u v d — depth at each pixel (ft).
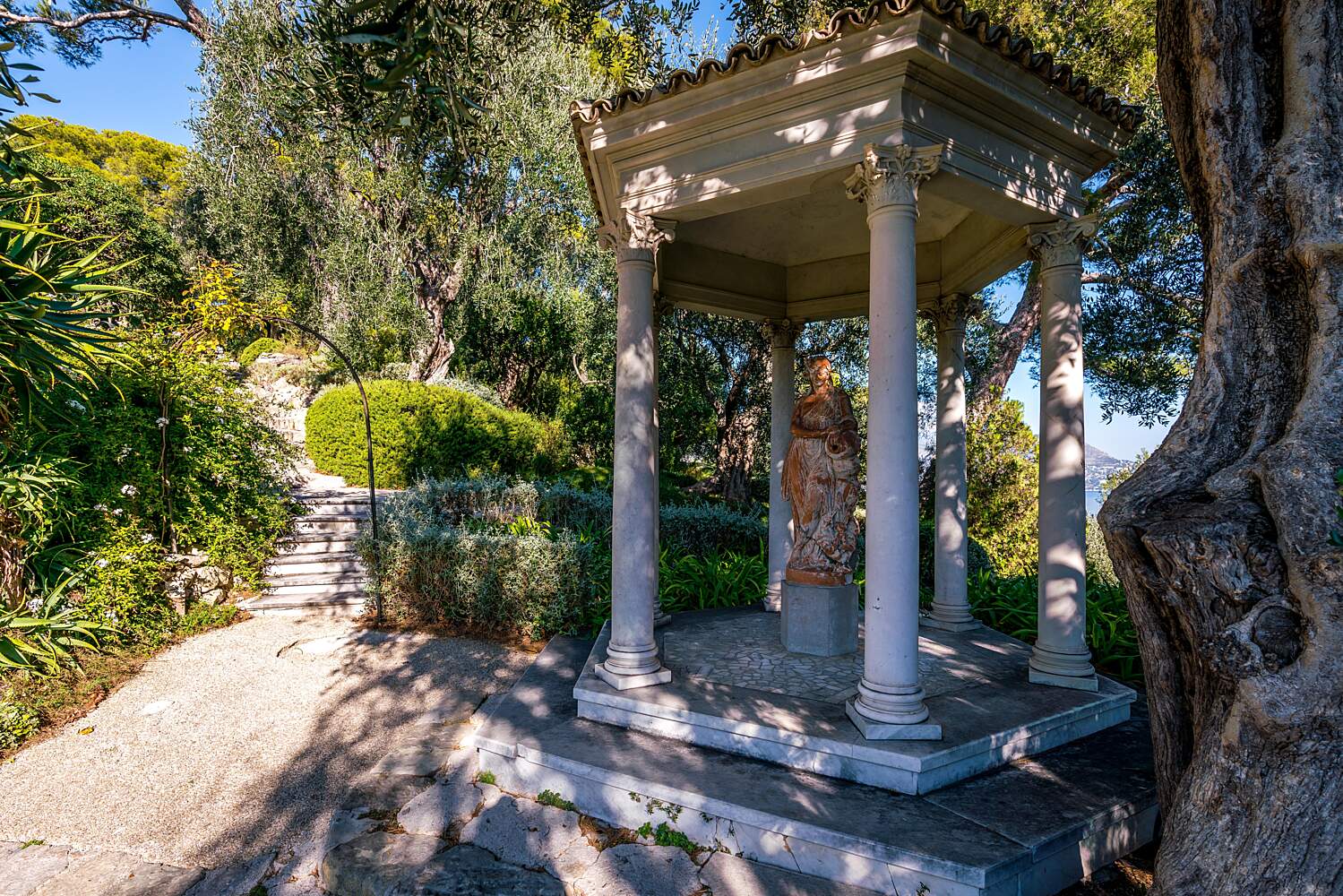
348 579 27.27
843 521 17.26
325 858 10.34
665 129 13.93
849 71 11.85
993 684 14.76
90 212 57.57
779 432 23.18
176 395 23.79
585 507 34.19
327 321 55.01
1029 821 10.00
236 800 12.52
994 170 13.24
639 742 12.94
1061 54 30.19
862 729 11.71
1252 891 6.79
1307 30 7.88
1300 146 7.80
